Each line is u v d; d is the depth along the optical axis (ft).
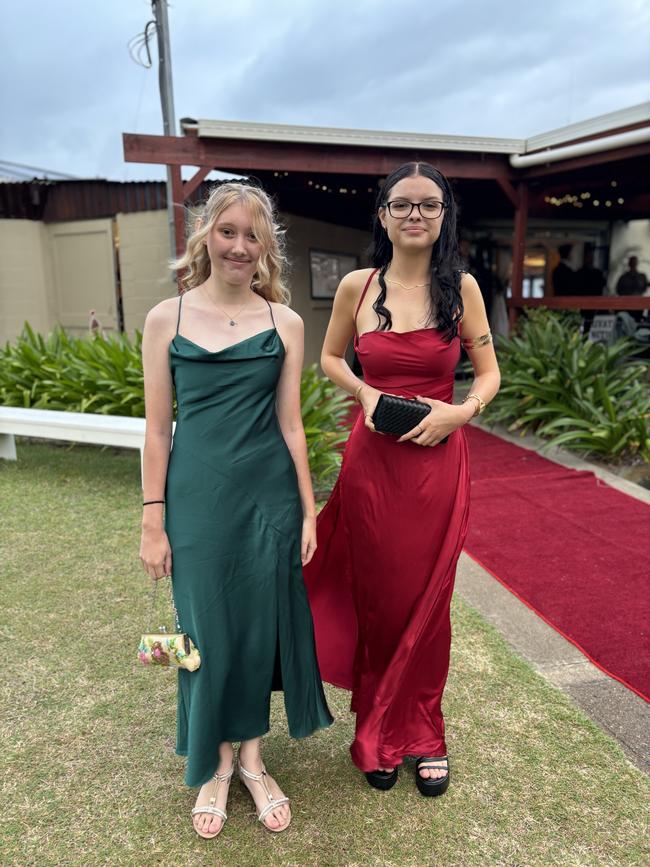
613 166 25.93
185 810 6.11
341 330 6.68
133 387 18.72
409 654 6.19
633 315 28.63
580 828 5.92
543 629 9.45
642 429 17.31
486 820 6.02
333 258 32.58
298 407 6.05
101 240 29.48
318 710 6.30
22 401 20.88
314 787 6.46
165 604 9.92
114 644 8.85
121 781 6.44
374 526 6.17
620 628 9.43
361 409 6.37
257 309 5.73
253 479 5.58
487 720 7.40
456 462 6.22
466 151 23.07
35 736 7.04
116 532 12.78
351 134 20.93
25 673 8.16
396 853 5.65
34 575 10.88
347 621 7.11
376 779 6.40
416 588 6.21
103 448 19.88
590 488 15.93
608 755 6.86
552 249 37.60
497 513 14.24
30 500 14.73
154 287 28.91
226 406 5.49
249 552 5.59
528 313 25.82
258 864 5.53
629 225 38.27
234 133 19.81
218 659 5.54
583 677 8.29
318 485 15.70
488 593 10.56
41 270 30.60
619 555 11.96
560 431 20.12
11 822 5.91
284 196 27.63
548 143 22.68
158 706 7.57
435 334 5.91
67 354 21.68
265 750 7.03
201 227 5.50
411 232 5.61
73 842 5.72
